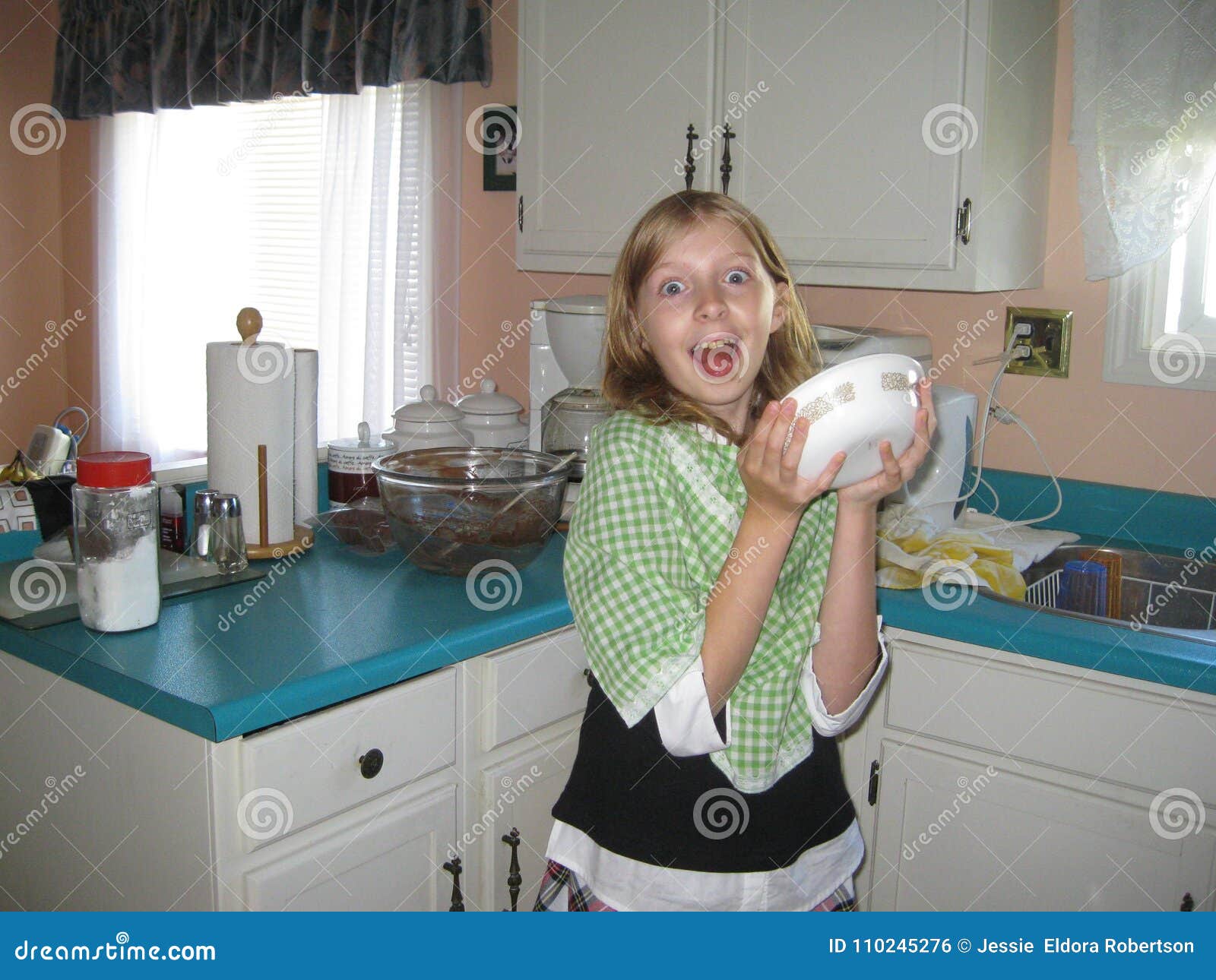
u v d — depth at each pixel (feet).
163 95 11.55
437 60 8.88
